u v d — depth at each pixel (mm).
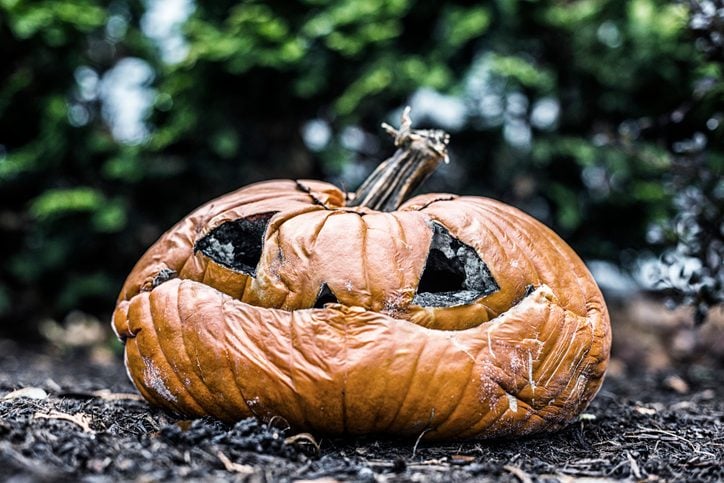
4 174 1333
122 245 1394
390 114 1358
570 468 570
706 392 907
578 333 595
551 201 1350
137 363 611
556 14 1251
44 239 1372
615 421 698
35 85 1369
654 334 1330
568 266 620
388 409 564
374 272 570
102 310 1461
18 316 1442
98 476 496
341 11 1266
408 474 539
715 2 823
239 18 1246
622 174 1279
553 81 1280
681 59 1230
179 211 1403
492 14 1283
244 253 625
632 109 1313
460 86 1250
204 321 578
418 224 593
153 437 580
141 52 1483
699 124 994
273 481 511
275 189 646
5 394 725
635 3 1264
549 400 587
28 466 490
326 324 562
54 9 1306
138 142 1356
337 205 646
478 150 1354
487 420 576
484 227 597
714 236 860
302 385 559
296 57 1242
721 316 1246
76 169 1399
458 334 569
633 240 1364
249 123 1359
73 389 779
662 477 551
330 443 599
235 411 580
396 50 1303
